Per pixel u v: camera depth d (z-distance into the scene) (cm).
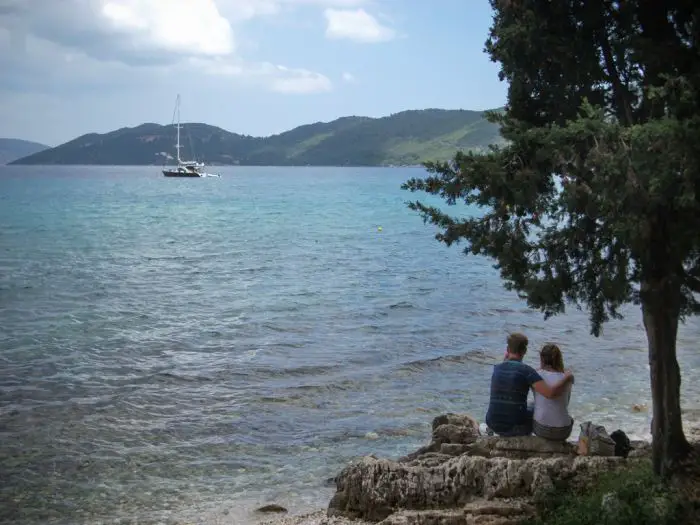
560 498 896
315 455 1417
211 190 18100
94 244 5825
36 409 1695
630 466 965
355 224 7856
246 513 1159
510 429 1050
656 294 844
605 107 948
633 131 741
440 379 1964
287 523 1064
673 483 873
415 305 3114
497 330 2598
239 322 2773
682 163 711
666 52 843
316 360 2169
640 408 1652
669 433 896
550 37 893
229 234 6712
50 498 1219
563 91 938
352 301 3231
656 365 898
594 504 852
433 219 901
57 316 2884
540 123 967
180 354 2262
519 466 948
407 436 1518
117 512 1169
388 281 3847
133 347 2358
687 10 886
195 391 1855
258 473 1330
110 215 9312
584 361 2130
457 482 951
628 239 761
